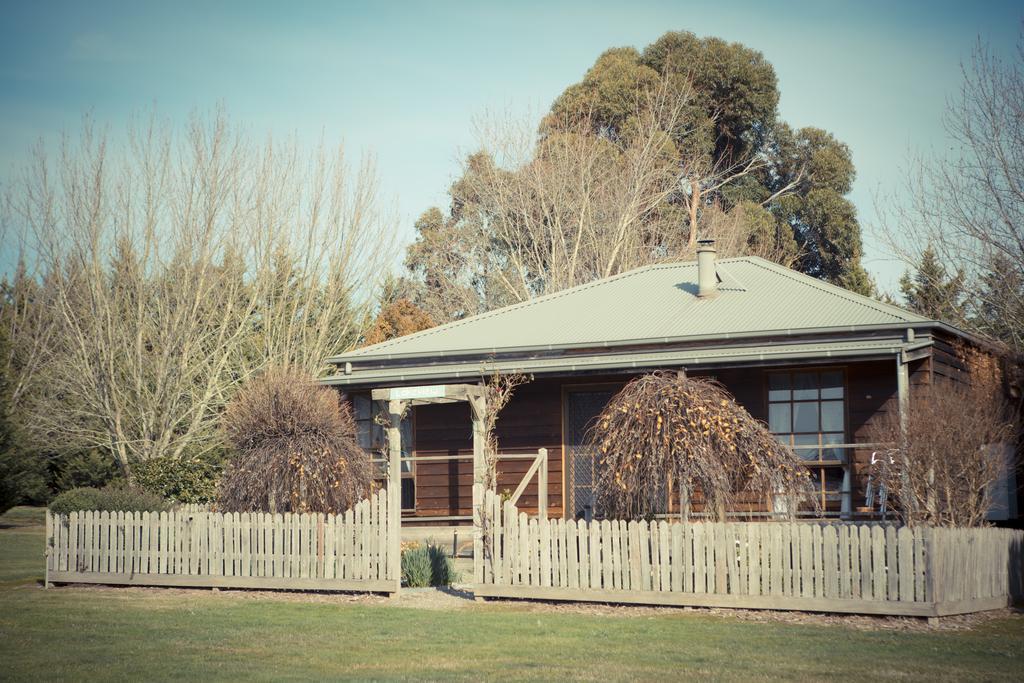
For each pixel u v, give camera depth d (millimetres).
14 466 27281
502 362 20984
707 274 22156
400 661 10328
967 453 15859
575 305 23344
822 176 51406
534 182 44250
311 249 35219
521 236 44469
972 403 16750
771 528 12891
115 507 17359
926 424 15945
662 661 10109
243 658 10547
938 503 15766
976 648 10586
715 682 9109
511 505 14422
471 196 46000
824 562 12609
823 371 19297
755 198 51594
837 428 19094
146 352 30328
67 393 30781
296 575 15375
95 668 10055
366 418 22703
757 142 53031
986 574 13211
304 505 17031
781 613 12711
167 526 16266
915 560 12211
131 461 30250
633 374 20078
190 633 12047
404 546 19094
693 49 51844
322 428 17781
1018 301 29953
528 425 21281
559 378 21125
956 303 32500
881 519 17969
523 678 9391
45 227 31031
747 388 19797
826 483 19094
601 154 45156
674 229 45688
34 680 9508
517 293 44000
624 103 48594
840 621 12234
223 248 32406
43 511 35875
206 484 25766
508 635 11734
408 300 41844
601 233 43656
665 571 13406
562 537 14070
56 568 16750
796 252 50062
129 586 16359
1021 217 29797
